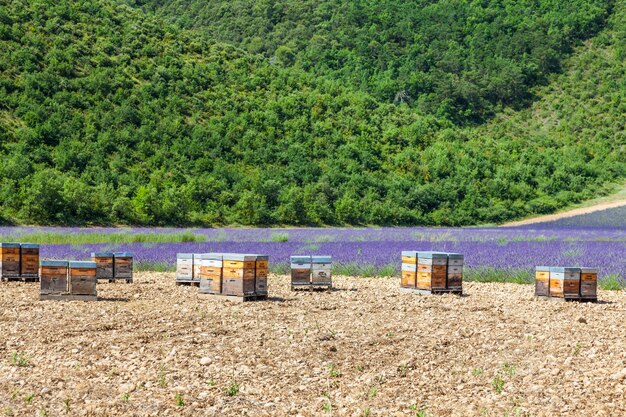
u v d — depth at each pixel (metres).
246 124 107.56
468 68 180.12
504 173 109.62
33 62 102.06
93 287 20.55
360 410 10.54
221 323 16.92
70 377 11.88
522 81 171.38
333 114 120.44
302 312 18.97
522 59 182.88
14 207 69.44
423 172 106.12
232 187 88.69
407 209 94.00
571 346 14.95
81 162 83.62
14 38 105.94
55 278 20.38
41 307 18.77
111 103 100.25
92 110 96.75
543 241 46.56
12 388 11.19
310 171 97.50
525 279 27.94
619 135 145.25
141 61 118.25
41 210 69.06
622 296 24.19
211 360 13.17
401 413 10.41
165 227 73.62
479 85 169.62
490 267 29.55
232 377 12.13
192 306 19.62
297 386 11.73
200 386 11.57
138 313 18.14
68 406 10.43
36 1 120.44
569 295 22.41
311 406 10.73
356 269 30.41
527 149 128.75
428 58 181.38
